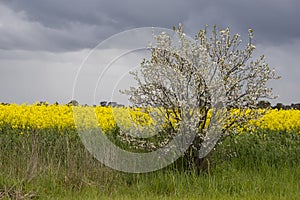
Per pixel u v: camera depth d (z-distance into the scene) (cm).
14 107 1641
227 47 1055
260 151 1279
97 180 990
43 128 1438
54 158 1098
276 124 1586
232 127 1088
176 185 970
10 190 872
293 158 1255
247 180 996
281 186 967
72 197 880
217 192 920
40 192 884
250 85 1056
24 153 1059
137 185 960
